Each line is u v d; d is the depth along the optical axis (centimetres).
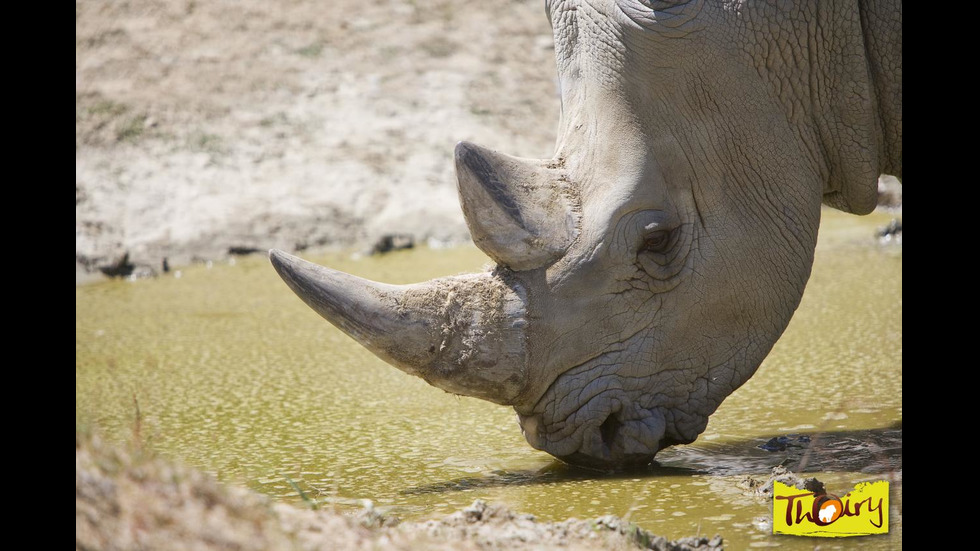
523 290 1135
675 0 1165
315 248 2522
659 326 1165
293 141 2820
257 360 1734
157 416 1449
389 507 1084
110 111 2831
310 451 1294
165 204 2584
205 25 3169
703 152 1178
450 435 1345
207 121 2853
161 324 1983
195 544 764
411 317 1105
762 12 1177
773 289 1209
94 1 3173
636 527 918
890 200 2705
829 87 1223
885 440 1252
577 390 1149
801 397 1435
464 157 1116
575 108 1197
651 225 1154
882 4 1241
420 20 3322
